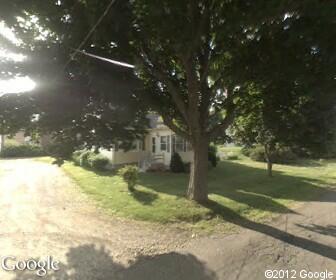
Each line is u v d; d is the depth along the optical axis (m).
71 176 17.45
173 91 10.28
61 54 7.52
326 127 10.70
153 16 6.27
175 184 15.44
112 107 8.26
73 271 5.71
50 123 7.97
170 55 9.45
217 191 13.70
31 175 18.20
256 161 30.25
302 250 6.77
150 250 6.74
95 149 9.18
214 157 23.17
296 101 10.12
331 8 5.13
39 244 7.05
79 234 7.79
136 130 9.35
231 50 7.95
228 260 6.18
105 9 6.14
